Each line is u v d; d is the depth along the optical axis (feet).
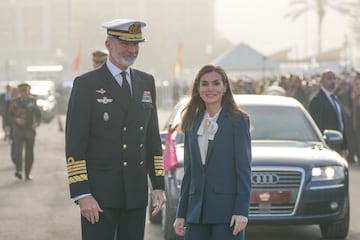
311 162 39.63
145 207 24.88
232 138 24.68
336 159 40.70
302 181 39.09
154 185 25.27
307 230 44.42
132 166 24.50
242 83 94.53
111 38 24.40
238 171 24.53
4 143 114.62
